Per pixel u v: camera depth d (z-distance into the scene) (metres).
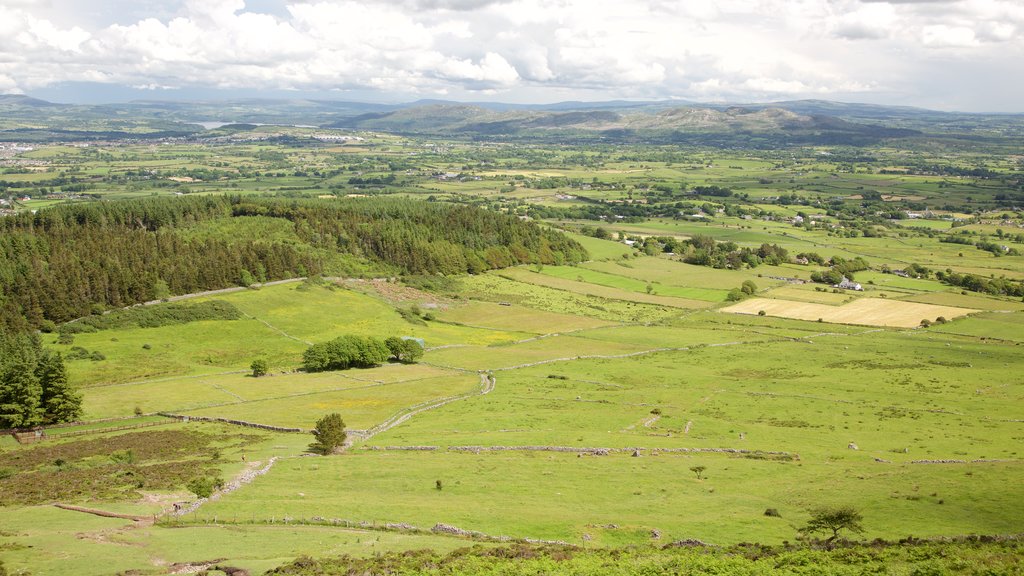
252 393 136.25
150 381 143.75
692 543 64.19
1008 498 73.00
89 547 60.12
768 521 70.38
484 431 108.12
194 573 54.81
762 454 95.12
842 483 81.12
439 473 86.31
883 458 92.12
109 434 113.00
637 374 148.75
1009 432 103.69
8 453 102.94
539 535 66.69
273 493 78.38
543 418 114.88
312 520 69.62
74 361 148.38
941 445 97.56
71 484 83.25
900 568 55.16
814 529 66.06
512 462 91.31
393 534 66.38
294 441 106.06
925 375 142.88
